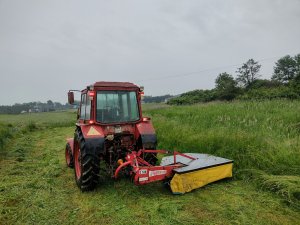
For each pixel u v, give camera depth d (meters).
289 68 64.06
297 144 5.38
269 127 6.98
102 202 4.03
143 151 4.43
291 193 3.76
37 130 16.50
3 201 4.16
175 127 8.40
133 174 4.12
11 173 5.78
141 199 4.04
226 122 8.52
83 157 4.34
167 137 7.37
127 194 4.26
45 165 6.50
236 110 11.78
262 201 3.76
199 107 15.83
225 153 5.50
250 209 3.54
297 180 3.97
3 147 8.90
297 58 63.00
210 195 4.06
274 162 4.74
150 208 3.71
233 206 3.65
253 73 56.12
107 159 4.83
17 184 4.95
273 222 3.20
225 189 4.27
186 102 32.84
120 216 3.54
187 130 7.80
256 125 7.63
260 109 11.48
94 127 4.57
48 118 28.22
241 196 3.97
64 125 18.94
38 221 3.52
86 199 4.17
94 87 4.69
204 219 3.35
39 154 8.08
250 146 5.34
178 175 4.08
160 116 13.91
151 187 4.51
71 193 4.46
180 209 3.65
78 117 5.88
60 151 8.40
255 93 22.62
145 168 3.97
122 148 4.86
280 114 9.48
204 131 7.33
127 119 4.94
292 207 3.57
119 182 4.80
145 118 5.05
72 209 3.83
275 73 65.94
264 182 4.17
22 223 3.48
